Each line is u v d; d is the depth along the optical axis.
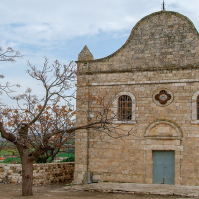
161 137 22.03
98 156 23.33
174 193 18.95
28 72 17.91
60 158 38.88
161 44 23.05
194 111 21.62
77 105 24.20
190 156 21.39
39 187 23.25
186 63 22.30
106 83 23.88
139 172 22.33
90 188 20.91
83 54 24.77
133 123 22.78
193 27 22.52
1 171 24.78
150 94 22.77
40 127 18.59
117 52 23.97
